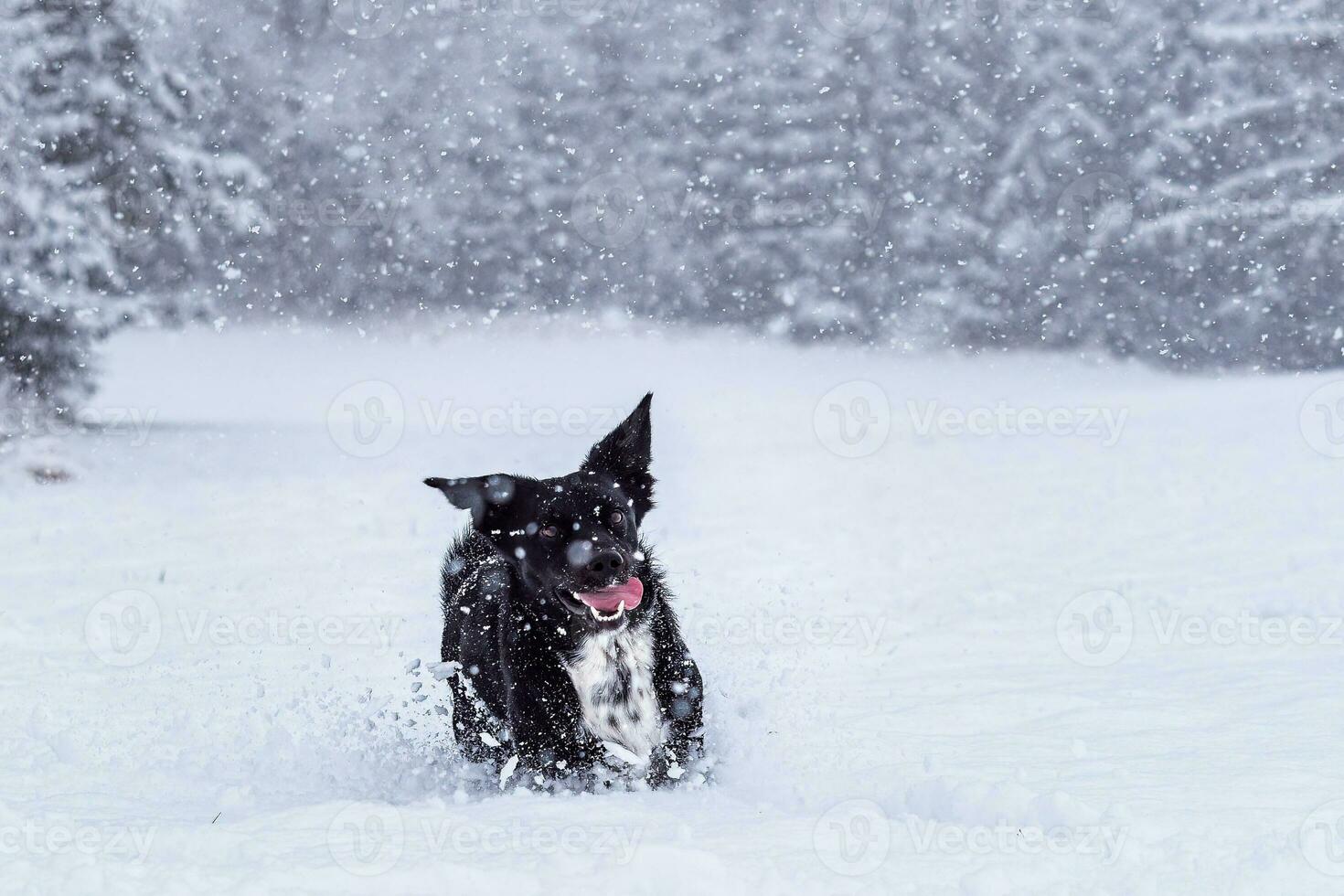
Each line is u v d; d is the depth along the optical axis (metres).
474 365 31.19
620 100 35.12
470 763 4.62
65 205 17.38
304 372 30.11
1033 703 4.80
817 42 34.41
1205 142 32.28
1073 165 32.66
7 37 17.14
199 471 16.20
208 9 30.22
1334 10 31.52
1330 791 3.37
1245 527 9.88
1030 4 32.91
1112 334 32.16
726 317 35.31
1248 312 31.33
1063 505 11.84
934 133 33.62
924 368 32.22
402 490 13.69
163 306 19.45
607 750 4.23
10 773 4.08
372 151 33.75
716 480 14.70
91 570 9.61
